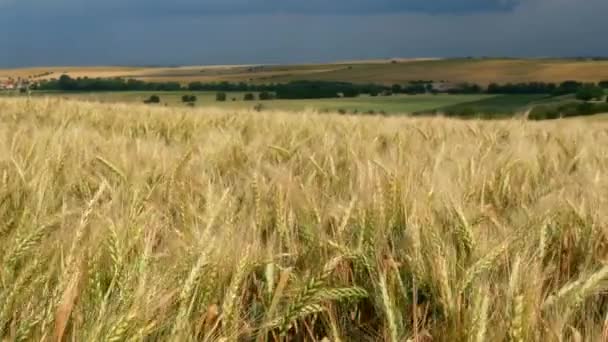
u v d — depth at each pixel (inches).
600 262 94.7
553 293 81.3
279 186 113.0
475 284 76.3
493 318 69.9
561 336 65.1
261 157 182.7
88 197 127.5
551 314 72.6
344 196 127.3
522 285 74.0
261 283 84.9
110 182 140.5
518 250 88.7
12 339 58.6
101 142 198.2
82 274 69.4
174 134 298.2
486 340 65.9
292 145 201.9
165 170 141.4
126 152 172.6
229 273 80.5
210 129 310.7
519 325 63.6
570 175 166.4
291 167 157.5
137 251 81.6
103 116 376.8
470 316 67.7
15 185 111.8
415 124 331.9
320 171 156.3
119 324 56.9
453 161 158.4
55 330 57.9
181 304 67.2
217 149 190.7
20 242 75.9
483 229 101.5
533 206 121.7
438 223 103.3
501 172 146.3
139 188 119.0
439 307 76.9
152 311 62.2
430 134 280.7
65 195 119.2
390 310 72.2
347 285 84.5
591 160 193.0
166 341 62.7
